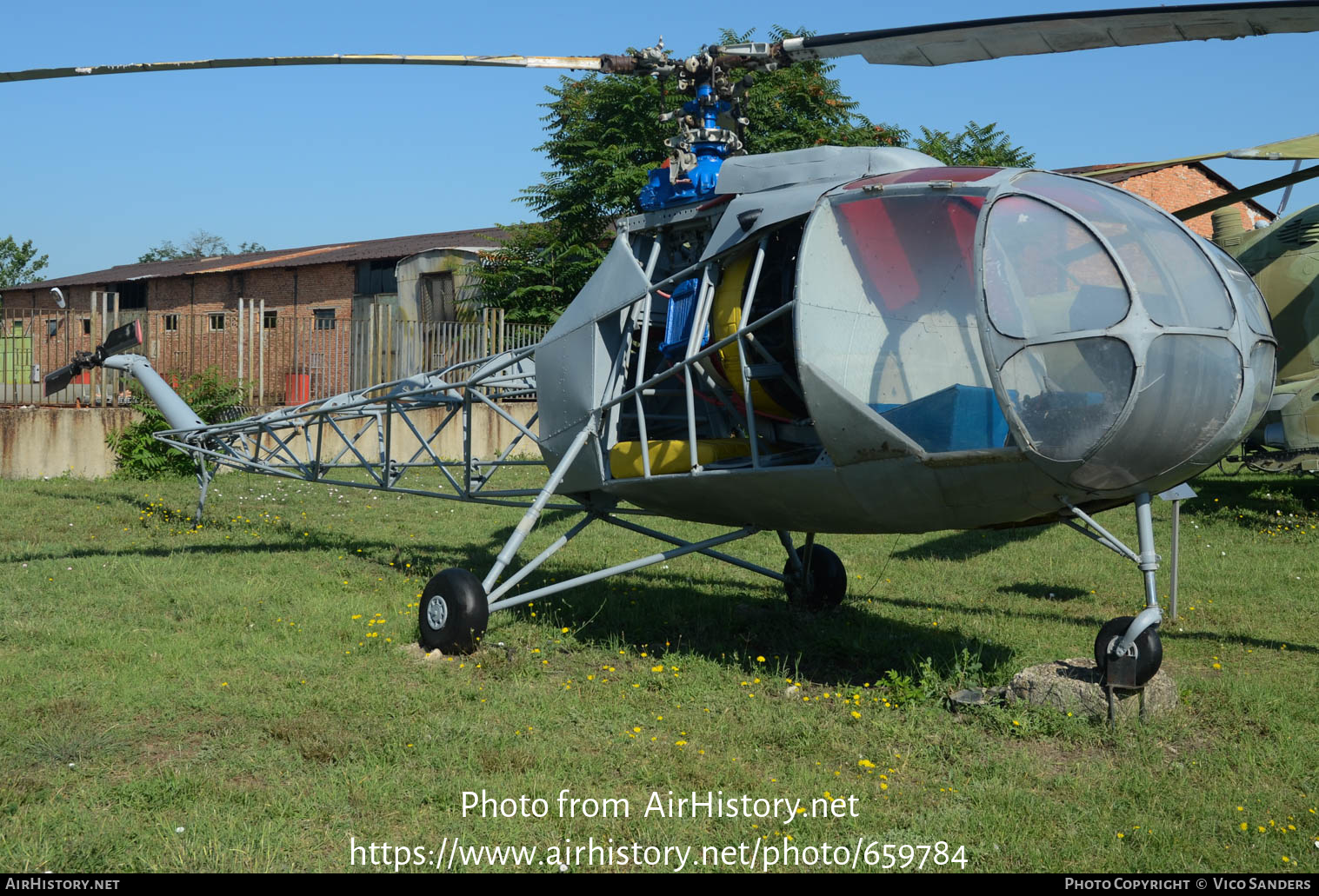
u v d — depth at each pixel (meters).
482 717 5.19
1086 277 4.88
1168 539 11.44
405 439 18.33
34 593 7.69
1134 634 5.02
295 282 29.34
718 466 6.23
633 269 6.67
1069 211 5.04
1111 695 5.09
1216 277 5.07
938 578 9.28
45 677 5.65
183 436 11.42
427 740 4.80
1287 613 7.97
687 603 7.97
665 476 6.29
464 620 6.22
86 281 33.91
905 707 5.46
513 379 8.30
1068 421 4.82
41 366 18.78
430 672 5.96
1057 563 9.97
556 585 6.68
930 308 5.23
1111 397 4.73
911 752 4.79
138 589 7.94
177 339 19.06
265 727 4.98
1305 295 12.91
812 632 7.06
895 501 5.50
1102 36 4.91
